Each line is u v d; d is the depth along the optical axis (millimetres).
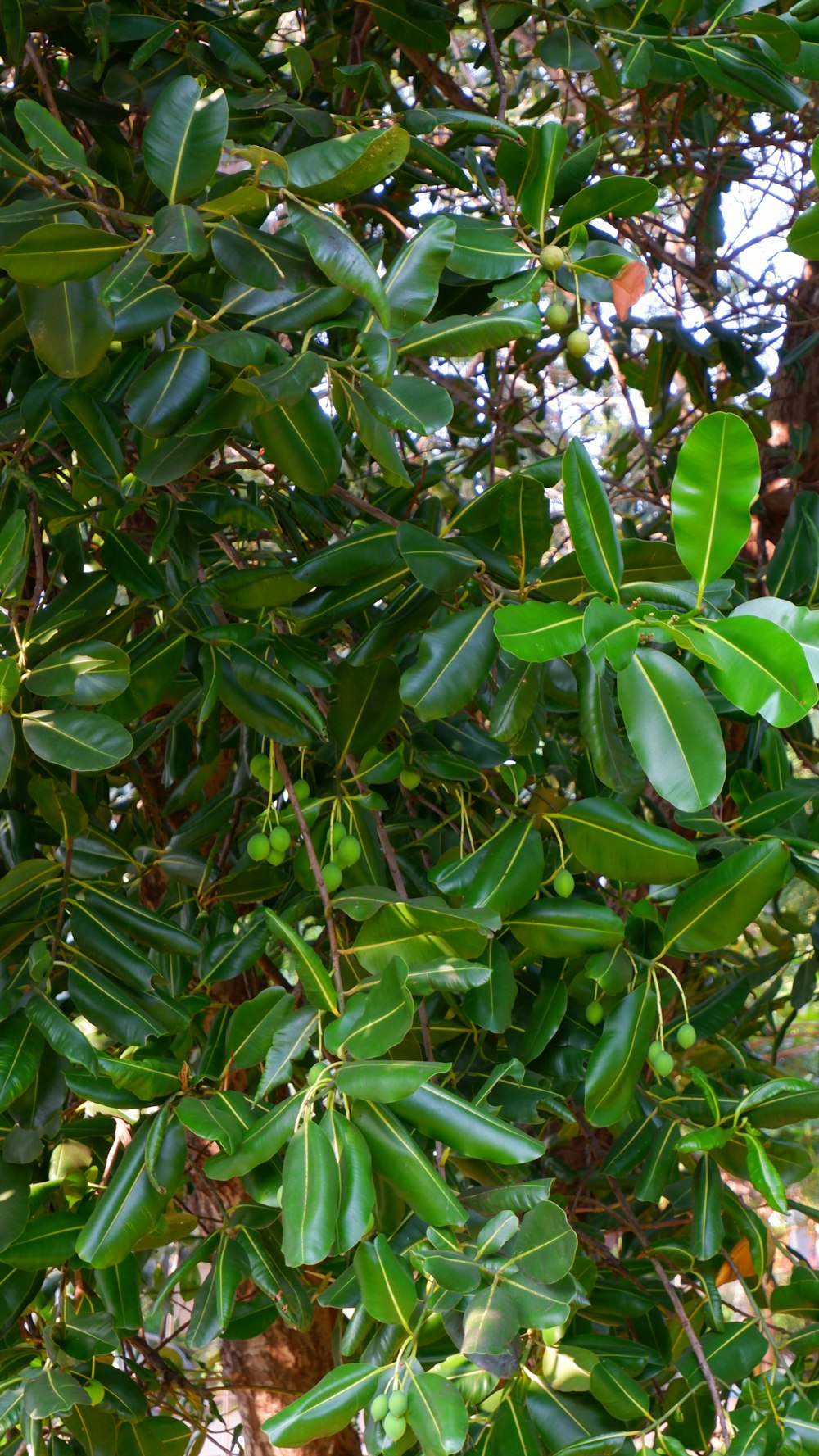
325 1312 3178
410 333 1524
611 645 1119
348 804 1844
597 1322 2207
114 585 1773
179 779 2432
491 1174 1838
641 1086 1957
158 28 2033
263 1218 1641
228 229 1418
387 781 1867
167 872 2053
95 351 1371
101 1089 1547
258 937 1886
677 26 1976
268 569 1696
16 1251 1665
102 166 2270
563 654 1123
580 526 1187
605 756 1530
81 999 1611
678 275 3346
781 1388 1684
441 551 1568
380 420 1452
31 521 1831
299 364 1350
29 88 2080
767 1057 4863
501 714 1590
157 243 1233
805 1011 4906
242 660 1720
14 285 1700
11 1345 1832
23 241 1203
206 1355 3707
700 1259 1794
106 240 1251
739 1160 1814
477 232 1641
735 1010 2277
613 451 3998
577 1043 1984
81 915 1681
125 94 2084
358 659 1696
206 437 1504
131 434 1875
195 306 1629
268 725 1723
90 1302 1973
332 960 1527
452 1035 2068
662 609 1191
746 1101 1616
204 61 2068
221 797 2180
